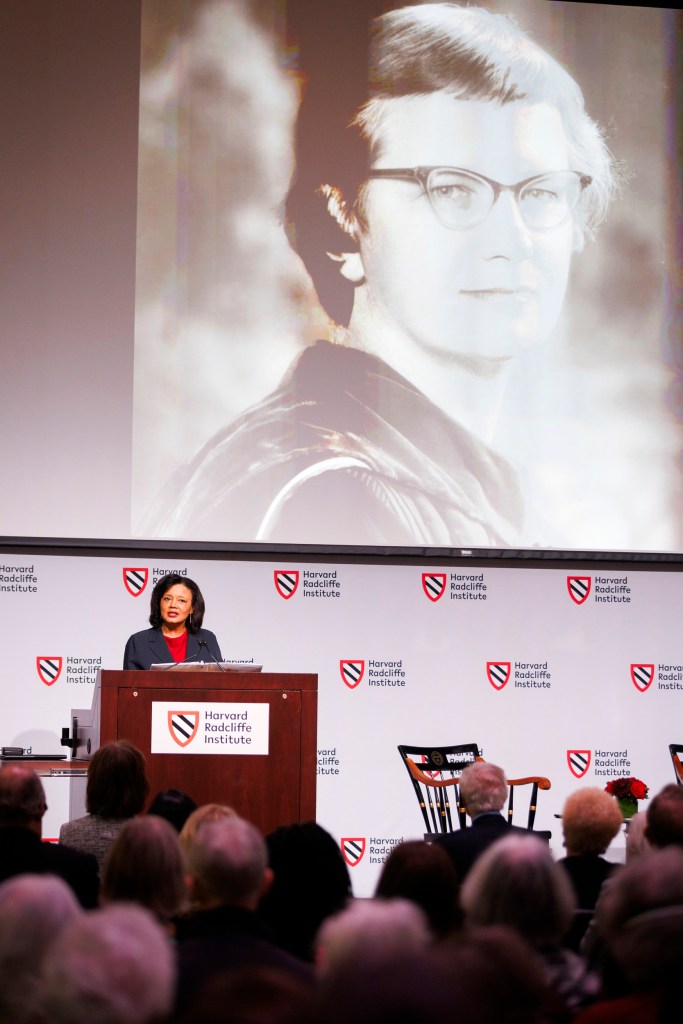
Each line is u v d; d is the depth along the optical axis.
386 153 14.15
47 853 6.49
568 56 14.48
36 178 13.62
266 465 13.71
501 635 13.95
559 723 13.91
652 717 14.05
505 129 14.34
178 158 13.81
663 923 3.95
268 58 14.05
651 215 14.49
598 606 14.12
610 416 14.27
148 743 8.55
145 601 13.52
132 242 13.70
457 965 3.32
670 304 14.43
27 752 12.93
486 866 4.96
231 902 4.90
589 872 6.98
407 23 14.29
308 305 13.92
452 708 13.81
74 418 13.48
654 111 14.56
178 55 13.90
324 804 13.54
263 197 13.92
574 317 14.32
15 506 13.31
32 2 13.77
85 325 13.59
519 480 14.06
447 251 14.16
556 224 14.34
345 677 13.73
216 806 6.31
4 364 13.42
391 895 5.47
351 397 13.91
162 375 13.62
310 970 4.56
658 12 14.62
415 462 13.94
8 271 13.51
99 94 13.77
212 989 2.99
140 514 13.48
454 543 13.89
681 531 14.27
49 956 3.35
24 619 13.30
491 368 14.14
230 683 8.68
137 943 3.24
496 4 14.40
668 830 6.71
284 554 13.73
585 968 4.90
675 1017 3.83
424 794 13.65
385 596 13.86
